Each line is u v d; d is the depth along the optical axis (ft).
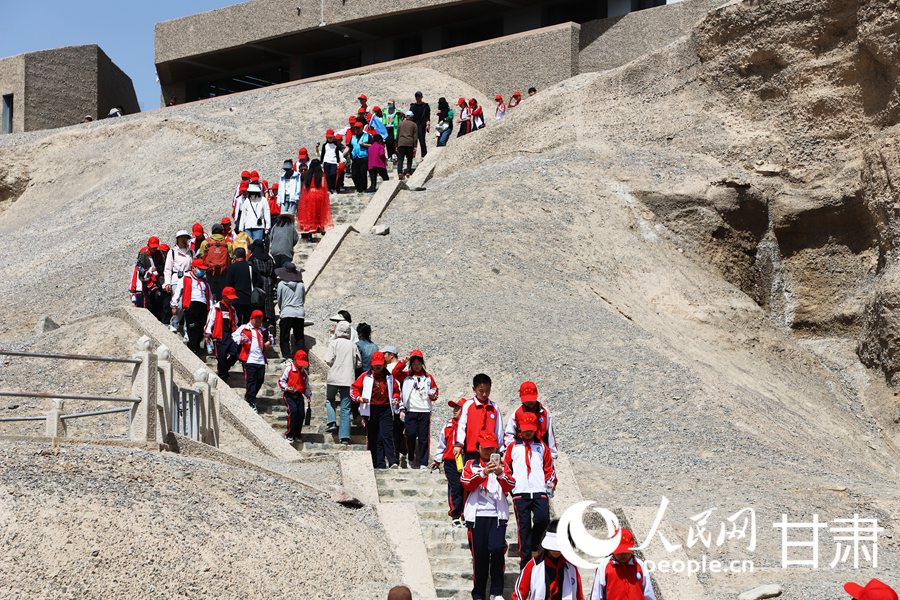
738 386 64.80
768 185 85.97
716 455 51.75
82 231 102.01
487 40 135.95
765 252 84.89
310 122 118.32
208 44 156.04
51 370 54.54
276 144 112.88
